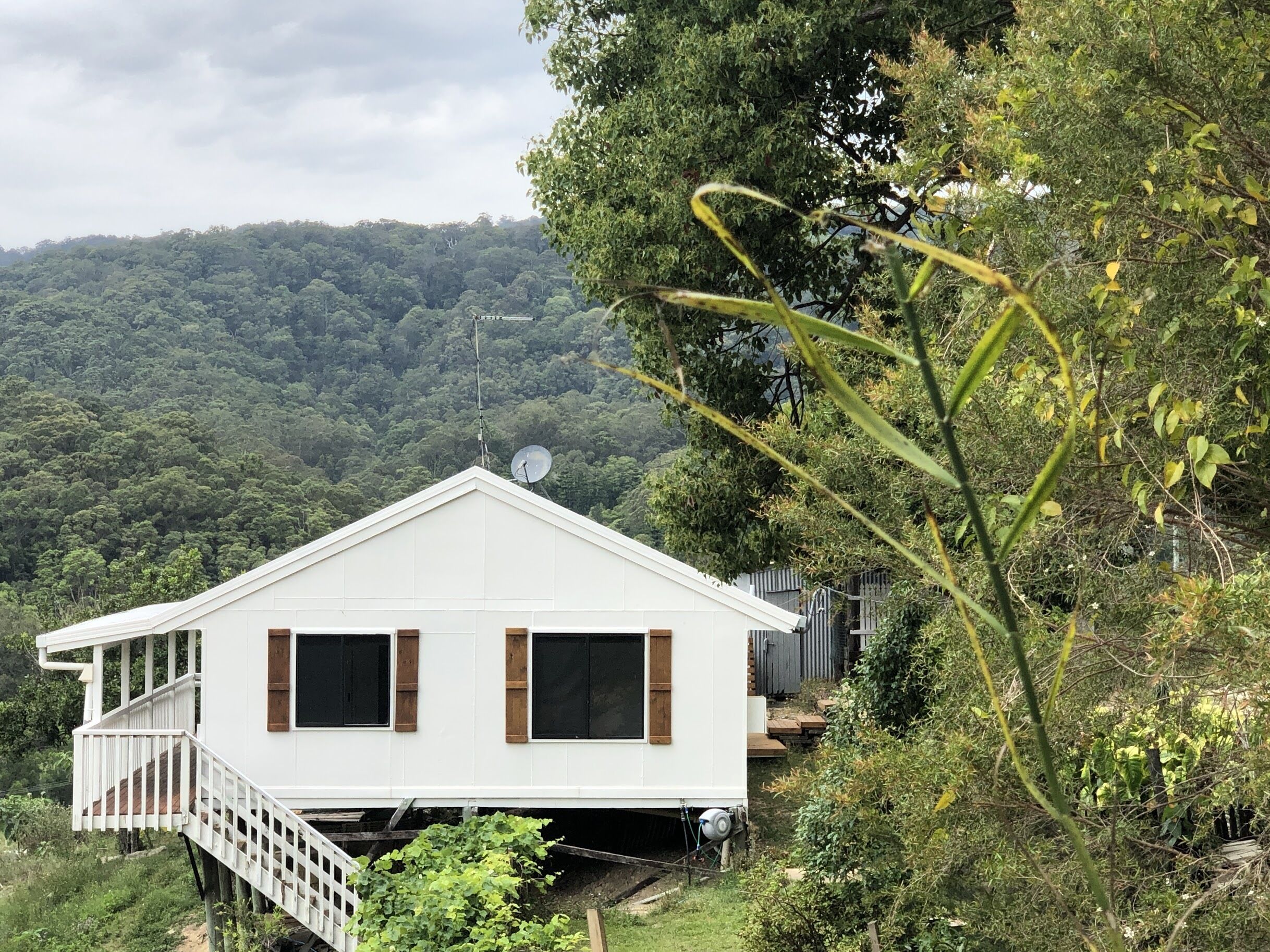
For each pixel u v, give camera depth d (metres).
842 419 6.30
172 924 14.98
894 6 10.70
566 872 14.99
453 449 56.12
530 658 14.46
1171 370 4.05
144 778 13.04
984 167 5.01
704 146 11.18
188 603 14.32
